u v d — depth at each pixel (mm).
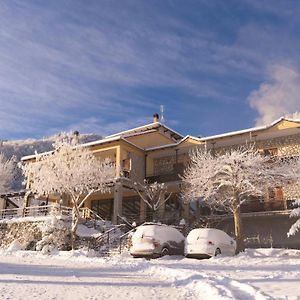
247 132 25875
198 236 17203
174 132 37281
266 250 18859
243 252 18938
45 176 24984
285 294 6547
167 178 28844
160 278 9633
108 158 28312
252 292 6762
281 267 12305
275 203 24797
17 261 14922
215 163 21547
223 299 6047
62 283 8297
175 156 30984
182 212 27734
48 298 6355
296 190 25000
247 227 24875
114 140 27812
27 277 9305
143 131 34625
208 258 16766
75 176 24328
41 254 19594
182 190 26312
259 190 20406
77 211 23438
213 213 26609
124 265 13188
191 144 28281
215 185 22031
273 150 26672
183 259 16516
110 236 22938
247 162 20609
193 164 25375
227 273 10453
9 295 6574
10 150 85250
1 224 26516
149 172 31453
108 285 8078
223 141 27391
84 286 7875
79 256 18125
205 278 8922
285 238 23281
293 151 25875
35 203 37875
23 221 25391
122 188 27328
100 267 12438
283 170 21062
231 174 20672
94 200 33969
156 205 26516
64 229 23578
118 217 25859
